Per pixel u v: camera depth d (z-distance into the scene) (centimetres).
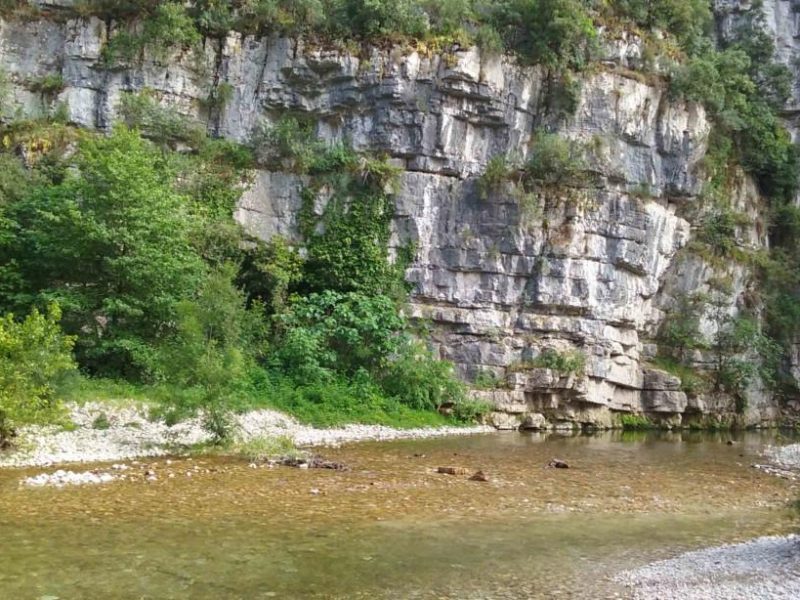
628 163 3938
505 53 3775
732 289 4328
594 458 2447
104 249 2669
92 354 2614
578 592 1014
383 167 3569
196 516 1361
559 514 1512
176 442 2111
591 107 3856
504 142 3769
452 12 3750
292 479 1747
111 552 1123
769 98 5044
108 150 2839
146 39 3556
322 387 3011
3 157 3158
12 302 2759
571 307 3656
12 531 1215
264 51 3712
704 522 1493
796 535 1387
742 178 4594
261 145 3591
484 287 3594
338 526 1330
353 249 3531
